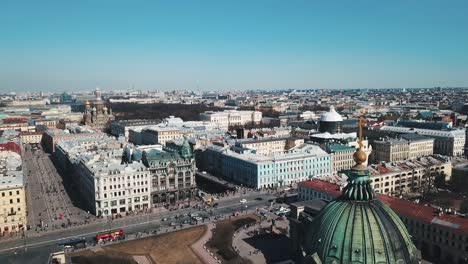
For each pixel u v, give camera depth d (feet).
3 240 634.43
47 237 645.10
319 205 579.89
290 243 563.07
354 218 273.13
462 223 533.96
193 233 651.66
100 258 562.25
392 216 286.46
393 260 266.16
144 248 595.88
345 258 264.31
